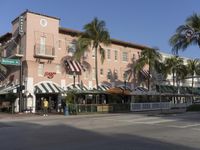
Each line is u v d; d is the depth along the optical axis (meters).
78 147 11.21
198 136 14.42
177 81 64.69
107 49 52.31
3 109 41.50
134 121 22.72
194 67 68.75
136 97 48.62
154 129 17.25
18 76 42.97
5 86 45.59
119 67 53.91
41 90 41.00
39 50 42.28
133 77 56.38
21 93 38.34
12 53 44.81
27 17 41.84
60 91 41.34
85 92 38.56
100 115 33.75
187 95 59.91
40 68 42.69
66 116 32.62
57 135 14.52
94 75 49.69
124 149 10.81
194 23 37.16
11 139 13.31
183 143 12.29
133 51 56.81
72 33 46.69
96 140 12.93
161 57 56.94
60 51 45.03
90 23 44.28
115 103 43.62
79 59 44.28
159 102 50.81
